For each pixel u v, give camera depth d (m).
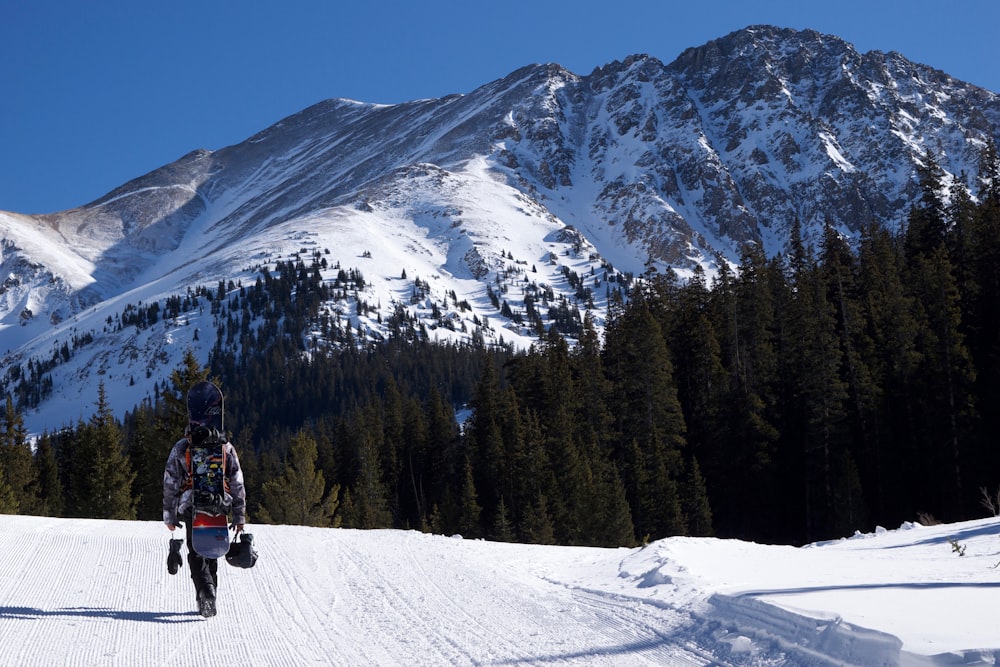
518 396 62.84
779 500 49.31
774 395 50.44
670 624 6.00
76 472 43.34
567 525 47.34
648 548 9.82
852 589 6.44
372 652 5.33
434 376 187.50
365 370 195.00
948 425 43.47
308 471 35.16
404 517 70.88
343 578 7.96
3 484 37.09
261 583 7.60
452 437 71.94
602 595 7.30
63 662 4.98
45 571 7.69
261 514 35.00
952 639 4.61
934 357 43.94
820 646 4.83
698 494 46.34
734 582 7.18
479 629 5.98
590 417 54.19
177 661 5.09
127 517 41.94
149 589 7.21
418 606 6.77
